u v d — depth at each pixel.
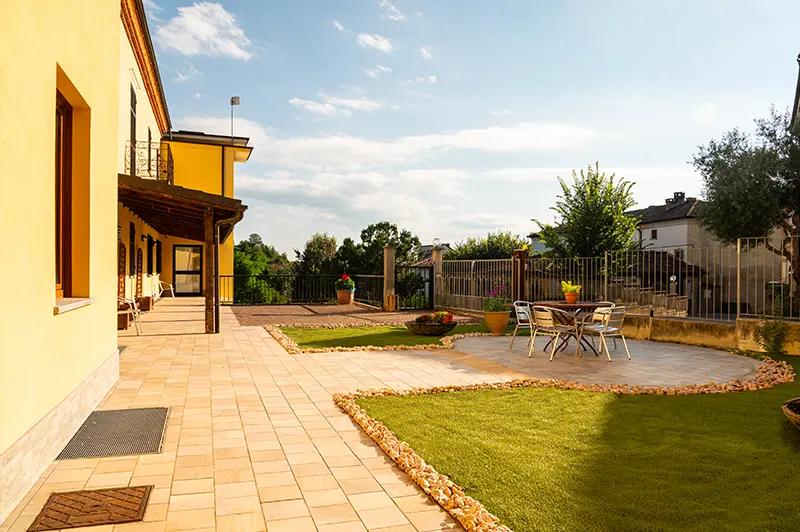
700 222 17.41
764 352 8.75
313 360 7.70
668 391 5.73
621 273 13.45
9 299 2.83
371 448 3.91
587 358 8.15
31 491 3.09
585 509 2.85
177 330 10.98
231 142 22.66
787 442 4.02
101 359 5.36
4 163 2.77
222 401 5.29
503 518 2.75
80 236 4.86
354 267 26.03
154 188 9.32
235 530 2.65
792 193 15.67
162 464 3.56
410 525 2.71
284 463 3.59
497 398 5.44
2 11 2.74
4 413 2.76
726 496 3.03
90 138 4.90
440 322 10.66
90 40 4.83
